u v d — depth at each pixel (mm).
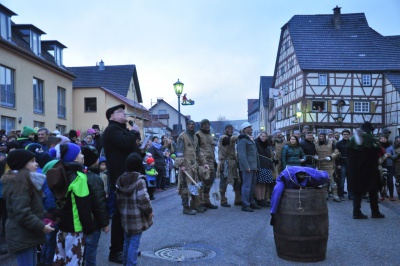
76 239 4336
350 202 10523
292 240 5422
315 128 38500
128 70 44438
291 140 10094
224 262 5453
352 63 38719
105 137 5414
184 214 8859
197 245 6320
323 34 40875
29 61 24328
